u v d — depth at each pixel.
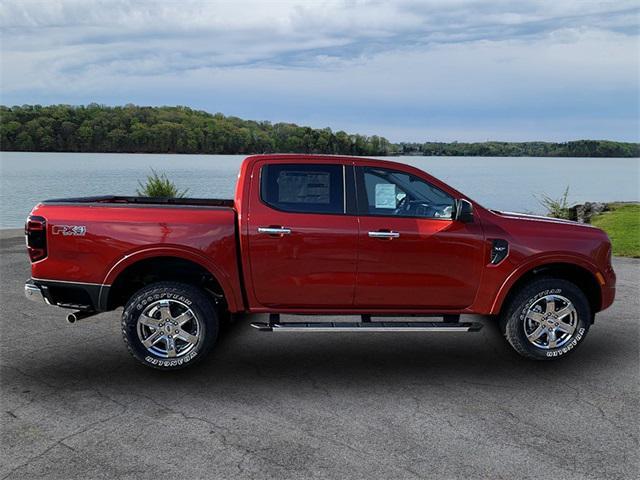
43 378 4.74
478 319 6.77
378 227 4.86
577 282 5.44
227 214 4.85
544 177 96.81
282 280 4.87
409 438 3.71
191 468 3.31
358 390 4.55
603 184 72.44
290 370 5.00
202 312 4.75
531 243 4.98
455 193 5.04
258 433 3.76
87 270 4.74
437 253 4.90
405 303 4.99
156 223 4.75
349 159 4.96
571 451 3.55
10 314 6.73
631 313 6.95
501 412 4.13
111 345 5.63
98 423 3.90
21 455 3.45
